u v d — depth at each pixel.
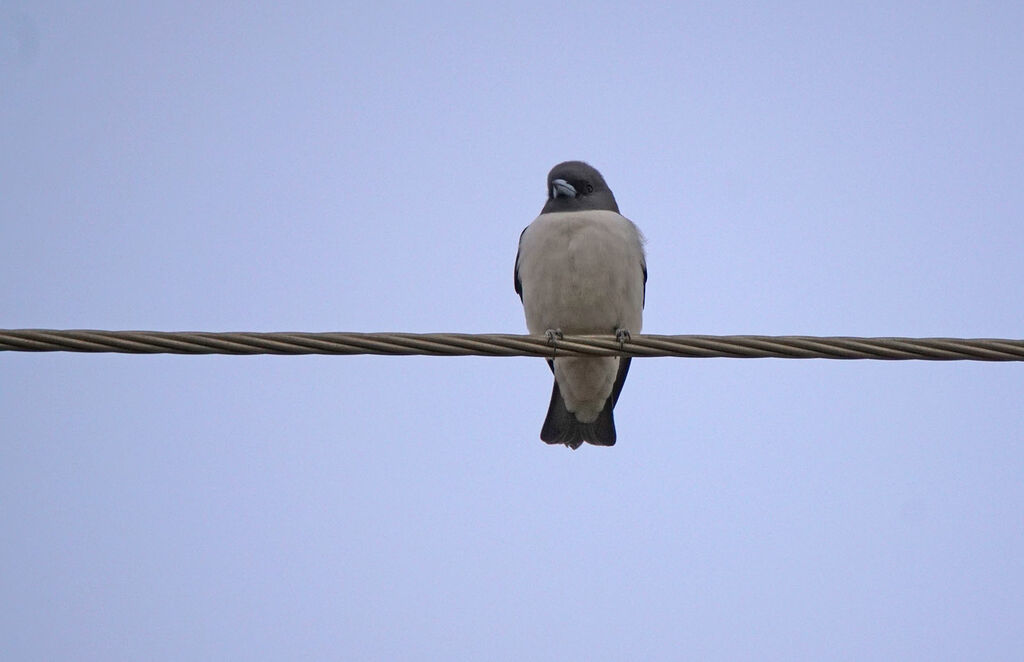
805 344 8.62
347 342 8.38
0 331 7.92
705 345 8.69
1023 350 8.57
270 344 8.26
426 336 8.51
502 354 8.67
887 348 8.59
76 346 8.00
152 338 8.11
